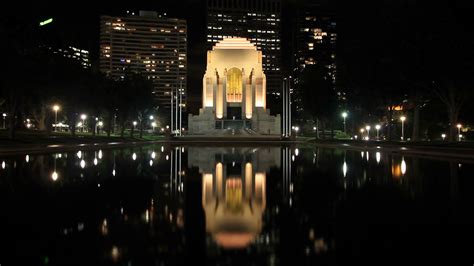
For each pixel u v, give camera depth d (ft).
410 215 42.29
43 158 121.29
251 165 105.70
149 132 529.86
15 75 157.17
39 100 191.42
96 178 75.36
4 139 166.40
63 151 157.69
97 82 253.85
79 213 43.75
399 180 71.46
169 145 246.47
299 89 290.56
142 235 35.12
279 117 367.45
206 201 51.62
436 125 283.59
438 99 208.13
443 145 161.58
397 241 32.96
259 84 378.53
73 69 216.54
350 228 37.27
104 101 267.59
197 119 368.27
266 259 29.07
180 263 28.30
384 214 42.96
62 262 28.07
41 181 70.18
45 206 47.60
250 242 33.19
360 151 175.52
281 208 46.91
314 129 459.32
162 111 502.79
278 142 287.28
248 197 54.49
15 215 42.55
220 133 341.82
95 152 158.71
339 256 29.53
